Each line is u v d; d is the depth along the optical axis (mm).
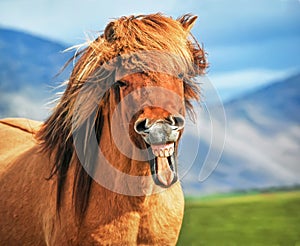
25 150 5492
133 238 4398
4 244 5117
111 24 4328
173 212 4488
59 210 4543
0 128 6070
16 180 5113
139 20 4348
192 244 12180
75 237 4469
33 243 4941
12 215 5027
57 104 4660
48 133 4758
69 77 4691
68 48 4641
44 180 4824
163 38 4207
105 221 4383
